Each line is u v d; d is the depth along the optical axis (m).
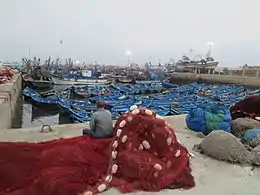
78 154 4.72
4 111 10.31
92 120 5.79
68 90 32.41
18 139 6.37
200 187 4.11
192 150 5.92
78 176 3.97
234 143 5.28
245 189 4.12
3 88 15.09
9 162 4.30
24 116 21.08
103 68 102.00
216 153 5.33
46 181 3.75
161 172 4.12
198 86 41.03
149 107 18.53
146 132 4.55
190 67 63.12
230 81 44.94
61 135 6.76
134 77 54.06
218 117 6.98
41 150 4.91
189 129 7.77
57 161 4.48
